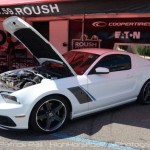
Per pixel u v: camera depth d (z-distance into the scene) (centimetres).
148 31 1001
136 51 1030
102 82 580
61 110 530
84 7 678
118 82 614
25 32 538
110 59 619
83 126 552
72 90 532
